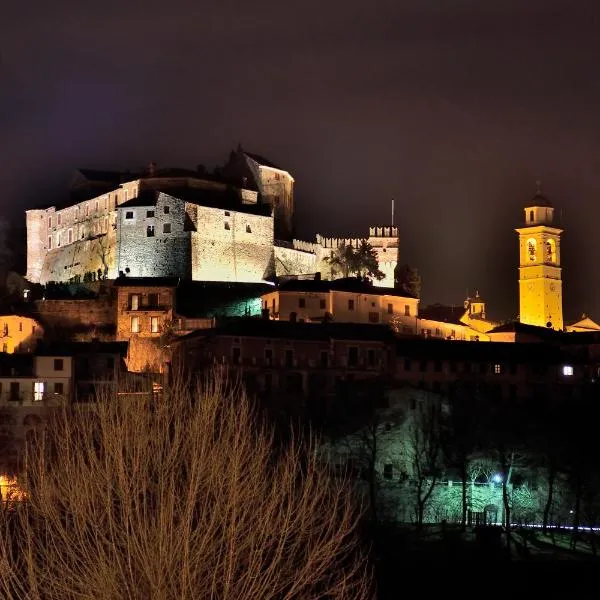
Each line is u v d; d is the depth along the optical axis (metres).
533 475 148.75
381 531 128.25
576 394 175.88
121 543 59.09
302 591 63.78
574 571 121.12
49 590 57.00
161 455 65.06
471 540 128.00
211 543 58.50
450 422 155.50
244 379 160.50
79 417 72.69
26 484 64.12
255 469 65.06
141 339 184.50
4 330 188.00
